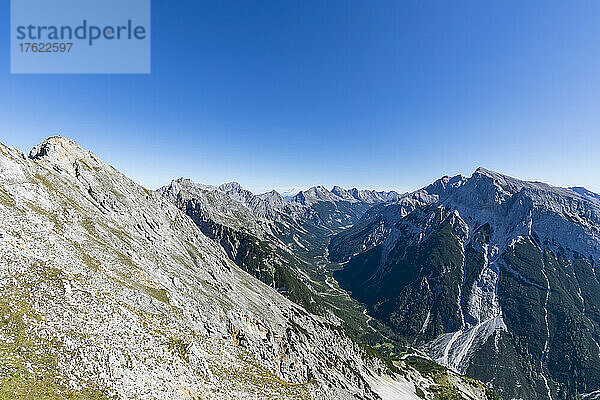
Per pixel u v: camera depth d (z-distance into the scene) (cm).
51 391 3834
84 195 10400
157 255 10838
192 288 9962
